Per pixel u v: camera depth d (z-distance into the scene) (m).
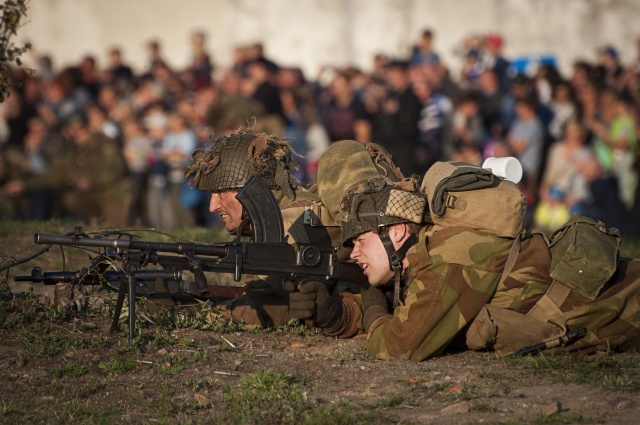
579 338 15.78
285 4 58.28
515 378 14.74
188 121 41.28
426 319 15.22
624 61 58.38
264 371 14.53
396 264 15.59
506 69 46.09
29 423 12.84
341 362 15.52
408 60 46.31
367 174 16.69
